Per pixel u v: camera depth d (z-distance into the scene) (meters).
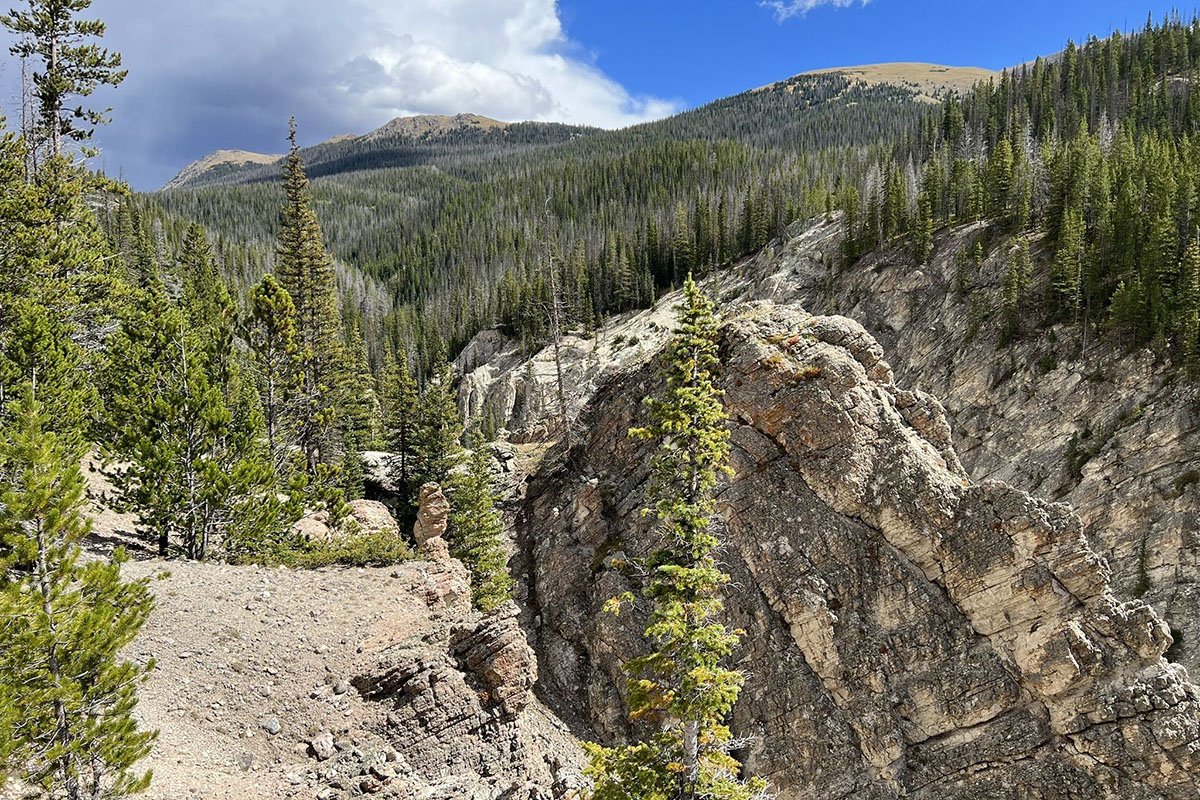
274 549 28.27
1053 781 27.83
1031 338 68.19
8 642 12.87
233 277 137.12
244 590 24.31
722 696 18.39
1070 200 77.06
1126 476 55.78
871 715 30.91
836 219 117.12
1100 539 55.38
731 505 37.09
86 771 14.50
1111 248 68.88
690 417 20.31
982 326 73.12
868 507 34.47
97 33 38.56
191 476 27.19
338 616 24.34
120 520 29.95
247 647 21.97
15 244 32.31
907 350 81.44
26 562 15.57
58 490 14.47
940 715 30.12
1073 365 63.69
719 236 140.38
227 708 20.00
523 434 67.69
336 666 22.42
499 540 42.44
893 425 35.97
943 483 33.44
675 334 21.03
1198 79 133.25
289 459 41.12
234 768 18.39
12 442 15.21
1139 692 27.41
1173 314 58.16
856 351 39.50
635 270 140.38
